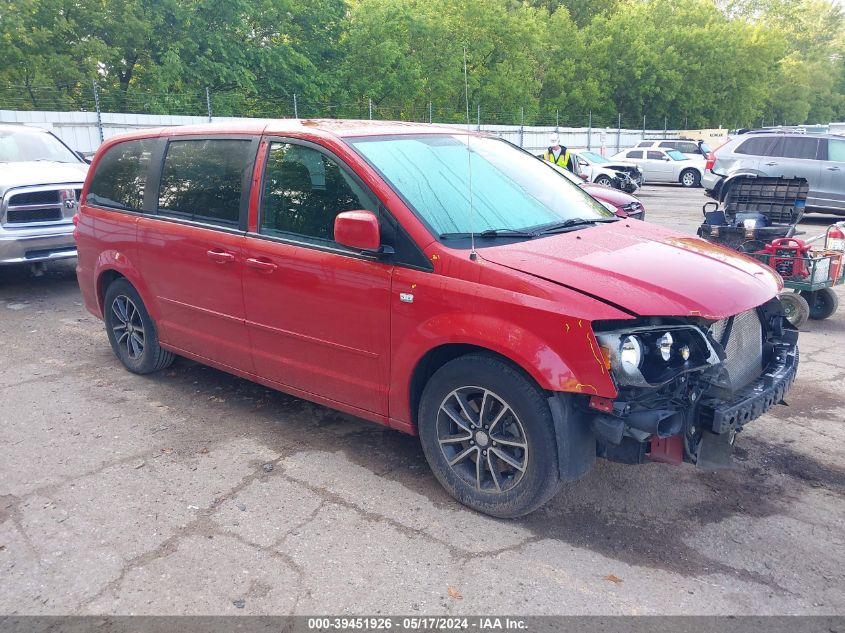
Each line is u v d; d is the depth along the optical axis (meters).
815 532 3.45
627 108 47.28
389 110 31.72
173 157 4.97
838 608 2.89
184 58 25.92
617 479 3.96
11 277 9.45
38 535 3.41
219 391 5.30
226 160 4.55
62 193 8.21
